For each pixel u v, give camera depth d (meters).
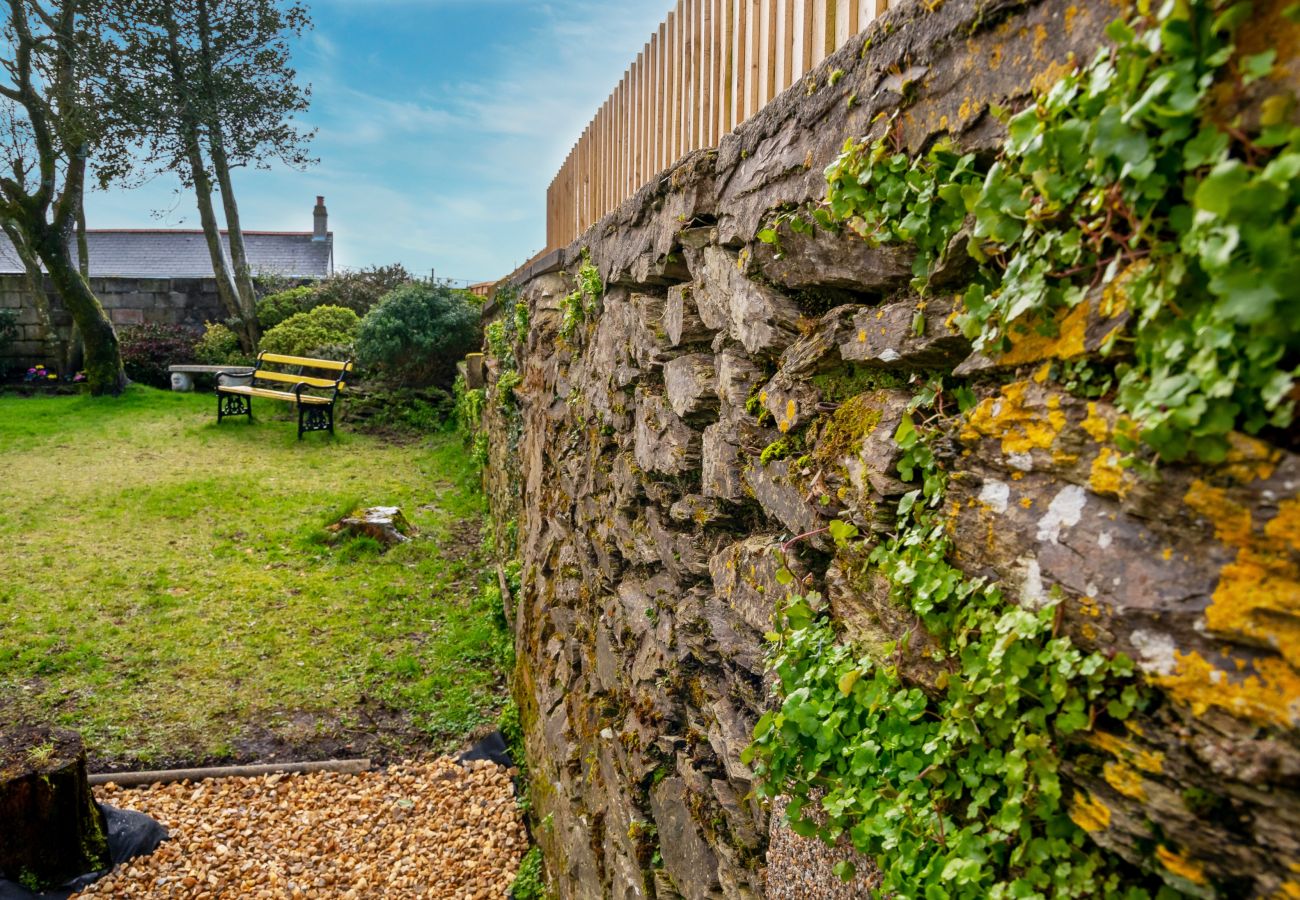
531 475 5.16
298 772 4.45
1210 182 0.67
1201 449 0.73
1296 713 0.66
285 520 7.70
